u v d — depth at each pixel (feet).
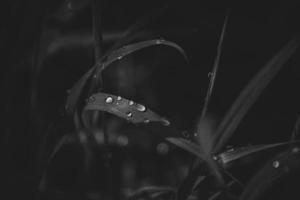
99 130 2.00
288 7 1.97
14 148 1.85
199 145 1.66
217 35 2.00
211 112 2.02
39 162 1.69
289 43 1.68
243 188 1.64
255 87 1.66
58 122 1.66
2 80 1.81
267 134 1.95
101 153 1.94
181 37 2.02
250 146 1.64
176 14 2.02
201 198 1.66
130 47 1.69
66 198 1.77
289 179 1.73
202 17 2.00
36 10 1.82
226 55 2.03
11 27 1.82
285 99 1.97
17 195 1.72
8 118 1.81
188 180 1.63
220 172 1.66
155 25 2.03
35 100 1.88
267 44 1.98
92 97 1.65
